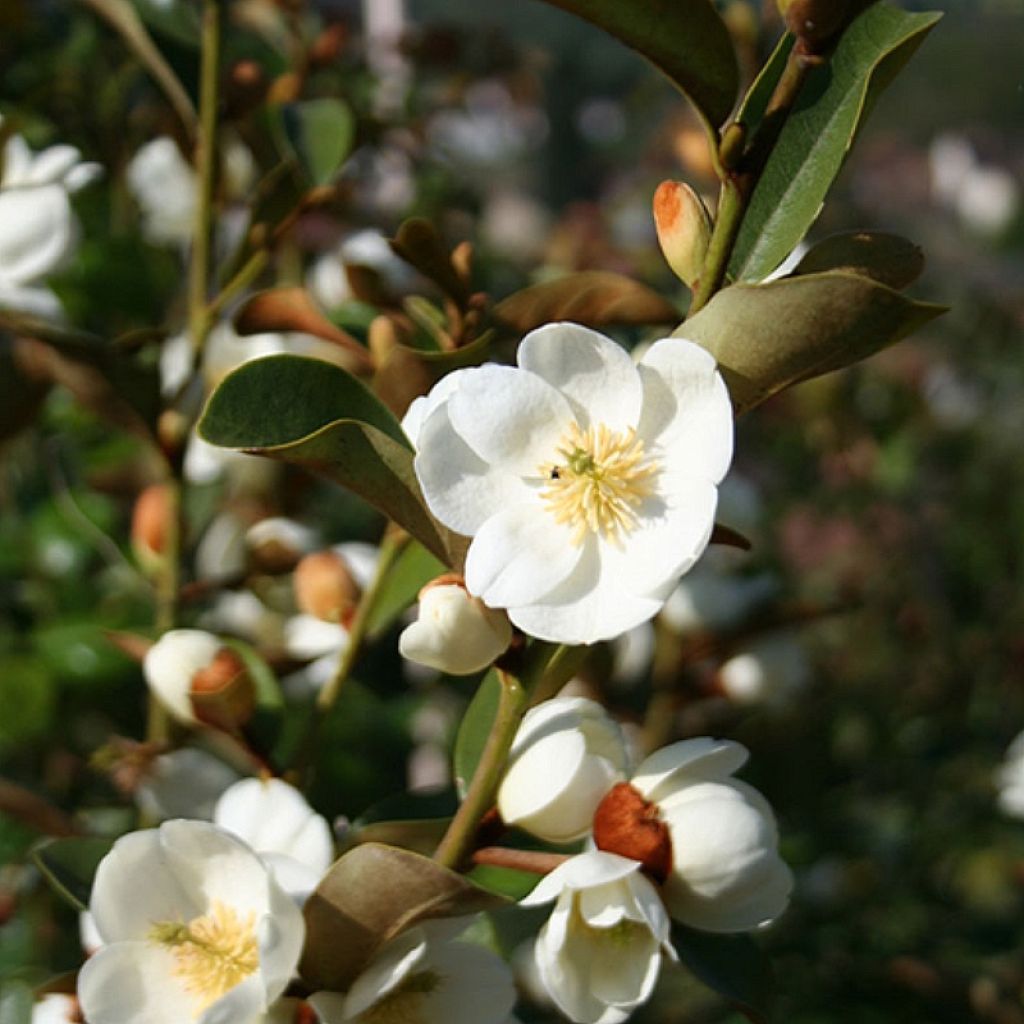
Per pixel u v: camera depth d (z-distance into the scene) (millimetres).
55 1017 440
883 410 1108
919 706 996
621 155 1852
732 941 388
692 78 363
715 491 347
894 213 2113
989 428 1271
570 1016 365
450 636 361
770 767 793
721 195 366
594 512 353
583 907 363
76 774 649
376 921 354
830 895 755
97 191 728
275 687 459
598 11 357
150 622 645
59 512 708
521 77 961
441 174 925
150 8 566
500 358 531
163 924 376
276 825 409
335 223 777
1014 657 1028
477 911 356
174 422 543
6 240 548
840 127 378
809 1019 675
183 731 544
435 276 449
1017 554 1154
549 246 995
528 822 379
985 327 1342
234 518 628
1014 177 2328
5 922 566
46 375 560
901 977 696
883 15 380
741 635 584
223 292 543
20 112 648
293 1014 362
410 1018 368
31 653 648
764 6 608
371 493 370
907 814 882
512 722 373
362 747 649
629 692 667
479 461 359
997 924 772
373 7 965
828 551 1085
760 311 346
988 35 2586
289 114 589
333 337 485
